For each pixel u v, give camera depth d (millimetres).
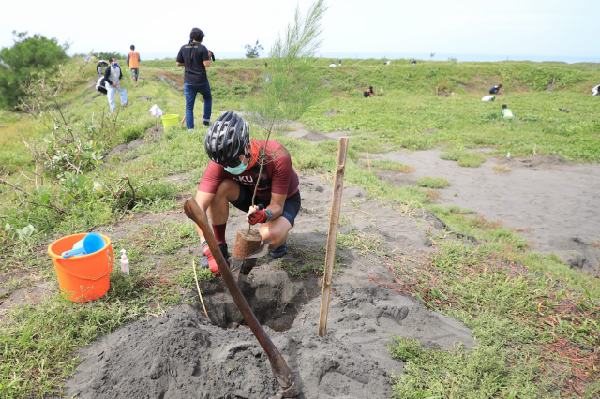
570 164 11117
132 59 18812
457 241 4797
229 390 2523
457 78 29875
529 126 15625
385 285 3803
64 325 3029
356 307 3430
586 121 15781
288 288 3717
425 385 2719
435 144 13164
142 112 12539
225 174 3443
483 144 13133
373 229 4902
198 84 8961
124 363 2660
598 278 5414
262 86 3230
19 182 7270
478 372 2805
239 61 36000
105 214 4887
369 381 2666
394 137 13930
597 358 3104
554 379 2871
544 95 24734
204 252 3650
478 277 4059
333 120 16859
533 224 7352
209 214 3584
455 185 9398
